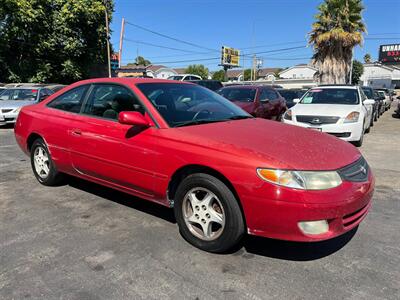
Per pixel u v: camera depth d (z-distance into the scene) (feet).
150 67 240.12
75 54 87.71
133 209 14.24
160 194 11.82
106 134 13.14
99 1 87.86
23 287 9.08
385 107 74.33
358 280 9.39
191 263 10.23
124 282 9.30
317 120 28.17
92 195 15.87
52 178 16.63
